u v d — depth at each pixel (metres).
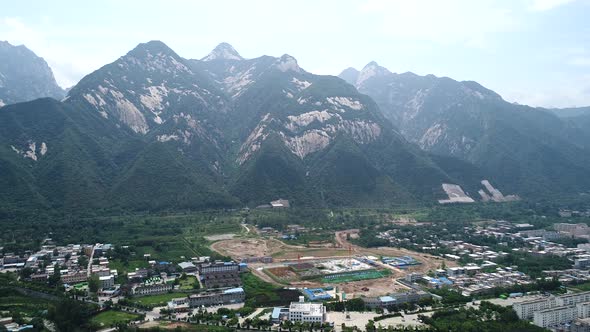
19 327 194.38
